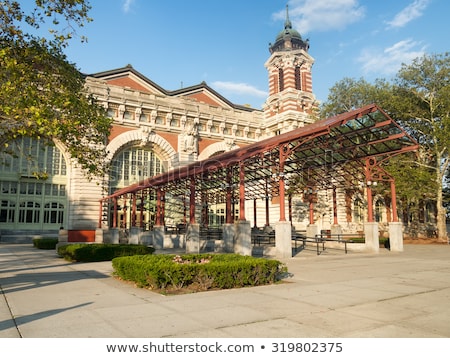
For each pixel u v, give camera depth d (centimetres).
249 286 981
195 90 4591
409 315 661
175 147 4075
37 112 982
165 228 3272
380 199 4431
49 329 569
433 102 3300
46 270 1337
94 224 3444
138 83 4153
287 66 4622
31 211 3491
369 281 1072
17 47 1178
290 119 4384
